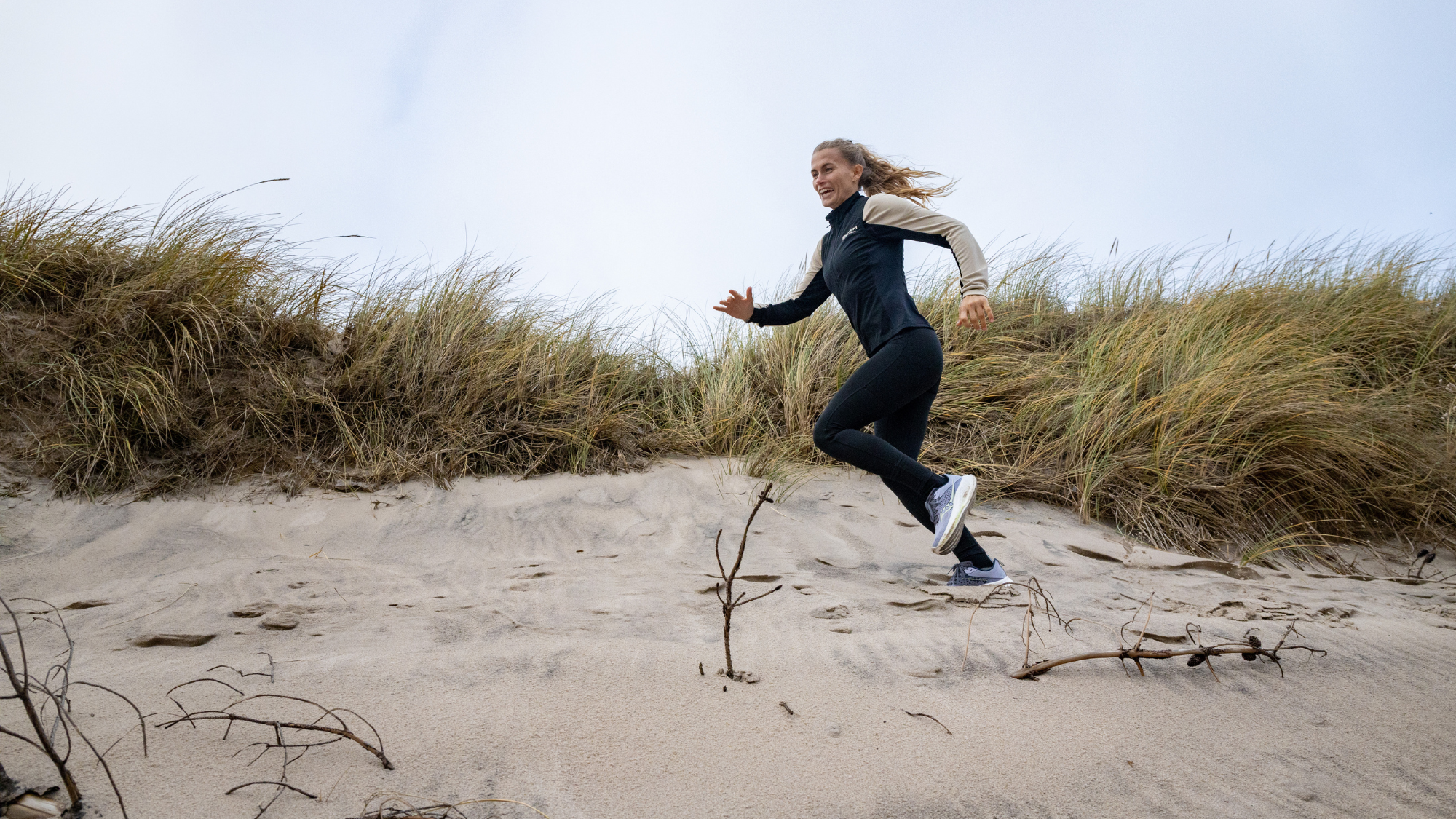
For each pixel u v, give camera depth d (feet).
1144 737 5.94
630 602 8.98
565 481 14.44
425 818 4.47
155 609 8.39
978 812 4.91
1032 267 20.86
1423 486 14.71
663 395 17.57
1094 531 13.43
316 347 15.60
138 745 5.06
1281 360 16.52
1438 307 20.38
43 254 14.55
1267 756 5.81
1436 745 6.07
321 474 13.51
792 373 16.98
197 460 13.09
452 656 6.84
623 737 5.53
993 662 7.22
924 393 10.05
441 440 14.65
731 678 6.57
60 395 13.19
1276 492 14.32
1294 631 8.36
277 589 9.21
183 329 14.14
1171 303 20.06
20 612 8.27
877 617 8.52
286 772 4.87
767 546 11.96
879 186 10.93
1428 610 10.19
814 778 5.16
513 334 17.01
